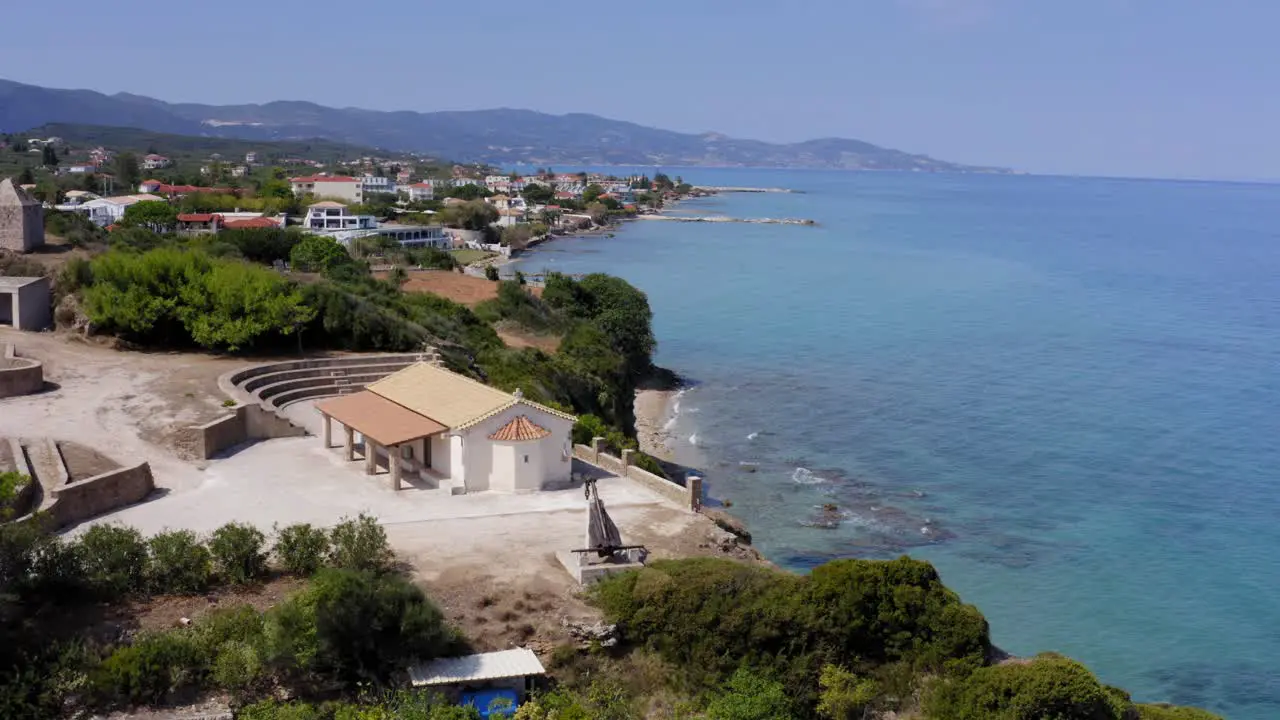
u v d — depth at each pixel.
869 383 110.50
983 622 36.12
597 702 35.66
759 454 84.94
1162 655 53.19
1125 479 79.75
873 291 179.50
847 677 35.69
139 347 75.25
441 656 35.78
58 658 32.97
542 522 48.28
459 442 53.03
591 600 39.81
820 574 37.97
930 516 70.94
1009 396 105.06
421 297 105.31
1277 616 57.66
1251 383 110.88
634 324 112.94
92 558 37.84
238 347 76.19
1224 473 81.44
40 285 77.06
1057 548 65.94
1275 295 176.00
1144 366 119.00
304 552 40.94
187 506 49.03
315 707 33.44
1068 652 53.03
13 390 61.16
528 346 97.38
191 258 80.62
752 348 128.88
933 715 33.81
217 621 35.03
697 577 38.81
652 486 54.06
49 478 48.38
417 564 42.66
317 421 65.44
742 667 36.66
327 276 113.94
